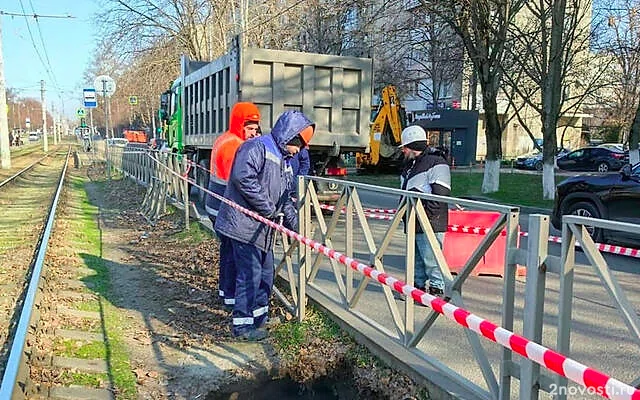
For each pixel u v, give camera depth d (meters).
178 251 9.18
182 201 12.16
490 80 17.78
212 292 6.80
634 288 6.57
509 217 3.12
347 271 5.01
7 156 29.94
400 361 4.07
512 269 3.17
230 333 5.47
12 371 4.04
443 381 3.69
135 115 62.94
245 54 10.15
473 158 34.91
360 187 4.75
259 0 26.80
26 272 7.63
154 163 14.45
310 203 5.52
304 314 5.48
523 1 17.55
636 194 8.38
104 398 4.10
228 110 10.98
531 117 35.69
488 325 2.77
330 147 10.91
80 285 7.16
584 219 2.70
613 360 4.35
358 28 24.16
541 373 3.02
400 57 31.62
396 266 7.50
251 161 5.04
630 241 8.18
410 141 5.60
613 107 28.84
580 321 5.25
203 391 4.34
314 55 10.58
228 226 5.16
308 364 4.66
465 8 16.55
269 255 5.38
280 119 5.30
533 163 35.12
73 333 5.39
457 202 3.50
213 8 26.00
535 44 20.97
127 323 5.84
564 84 21.11
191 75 14.25
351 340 4.81
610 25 19.41
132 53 27.62
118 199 17.25
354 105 10.98
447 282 3.67
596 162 33.53
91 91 23.45
